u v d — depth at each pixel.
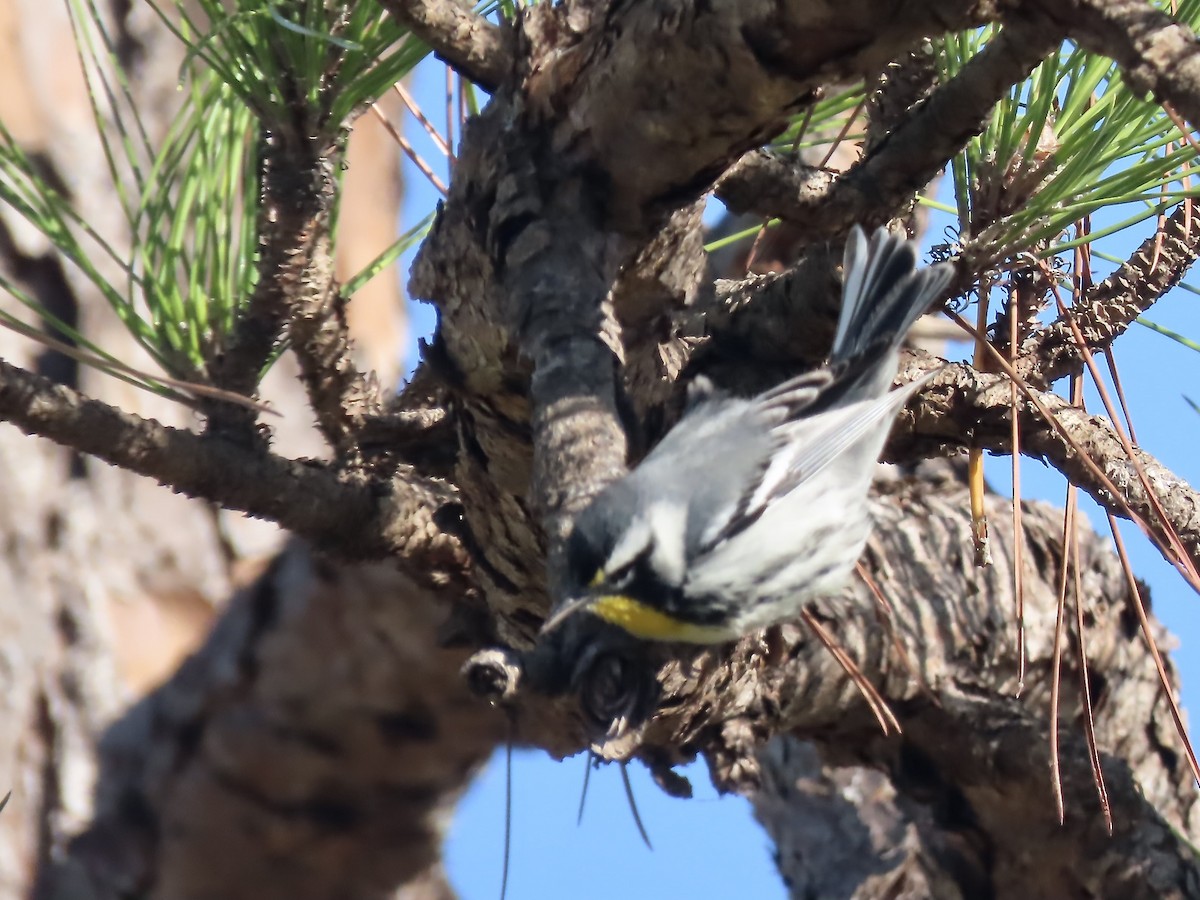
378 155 10.77
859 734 6.84
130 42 10.12
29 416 5.36
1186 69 3.67
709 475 5.50
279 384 10.16
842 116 6.66
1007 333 5.39
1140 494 5.16
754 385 5.86
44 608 9.58
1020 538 5.17
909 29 4.23
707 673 5.69
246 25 4.93
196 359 5.76
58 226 5.57
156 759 9.00
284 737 8.57
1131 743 7.43
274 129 5.10
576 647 4.47
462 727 8.42
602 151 4.89
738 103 4.56
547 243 4.95
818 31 4.26
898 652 6.63
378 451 6.17
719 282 5.87
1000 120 4.89
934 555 7.12
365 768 8.59
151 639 9.66
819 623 6.48
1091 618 7.29
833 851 8.55
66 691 9.36
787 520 5.56
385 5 4.87
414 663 8.15
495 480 5.66
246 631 8.73
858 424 5.48
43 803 9.19
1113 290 5.23
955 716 6.75
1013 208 4.85
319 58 4.87
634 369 5.74
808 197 5.25
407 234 6.08
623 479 4.70
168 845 8.97
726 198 5.34
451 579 6.45
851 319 5.38
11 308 9.62
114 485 9.85
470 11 5.05
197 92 5.64
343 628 8.22
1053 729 5.31
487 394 5.36
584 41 4.79
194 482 5.70
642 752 6.02
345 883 9.06
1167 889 6.58
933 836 7.59
